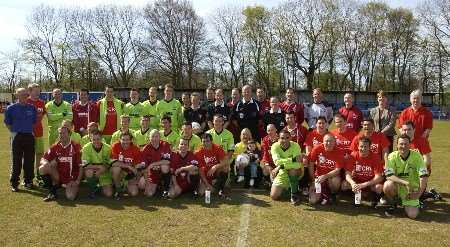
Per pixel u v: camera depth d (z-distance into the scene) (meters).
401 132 8.08
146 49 60.25
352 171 8.06
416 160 7.46
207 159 8.85
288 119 9.88
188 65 59.81
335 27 54.56
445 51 43.28
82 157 8.55
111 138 10.52
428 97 52.50
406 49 56.66
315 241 6.00
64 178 8.48
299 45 56.19
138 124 11.10
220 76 62.56
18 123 9.05
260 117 10.67
